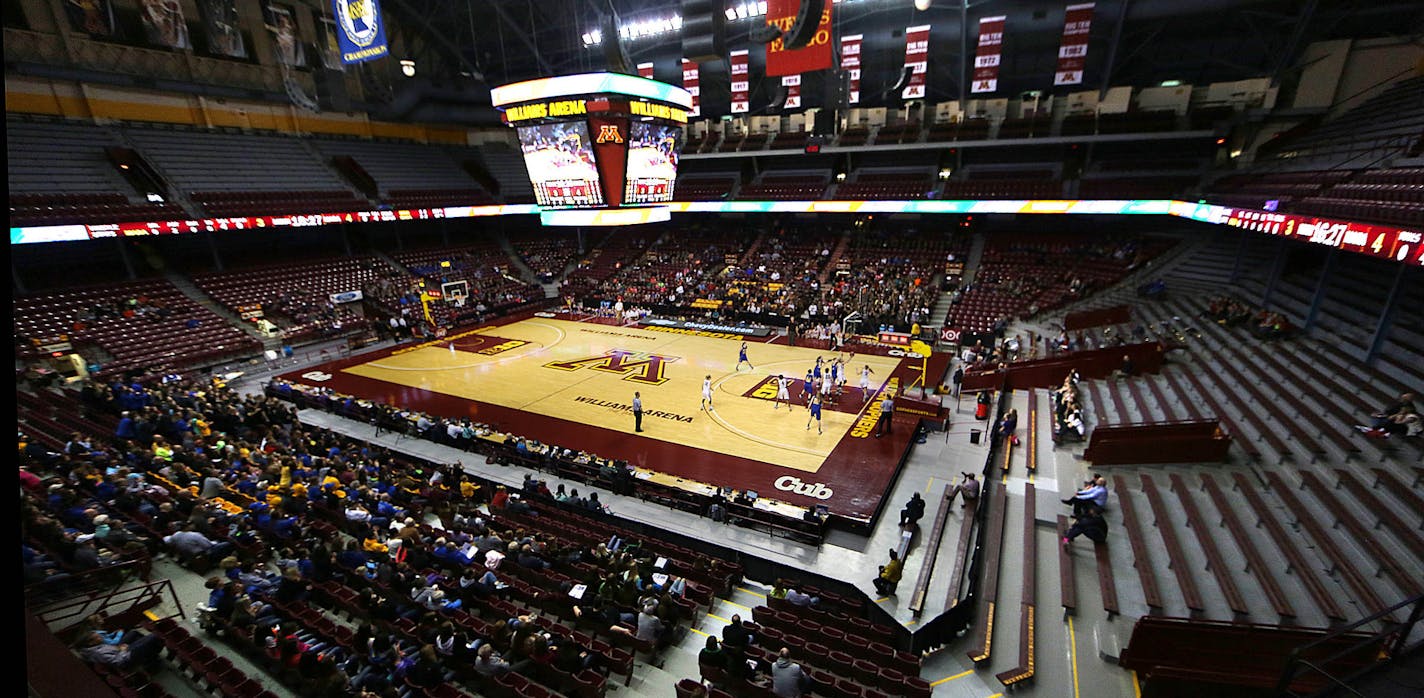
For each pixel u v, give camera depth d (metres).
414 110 49.53
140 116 36.91
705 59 20.56
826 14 25.45
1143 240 36.31
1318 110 31.22
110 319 30.50
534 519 16.59
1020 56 38.47
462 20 46.81
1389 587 10.17
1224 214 23.92
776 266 44.22
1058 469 17.33
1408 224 13.19
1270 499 13.34
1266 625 9.88
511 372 29.91
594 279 48.06
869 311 36.22
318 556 12.52
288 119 43.91
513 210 49.72
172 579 12.11
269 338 33.75
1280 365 18.64
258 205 37.47
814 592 14.10
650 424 23.30
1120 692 10.33
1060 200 34.56
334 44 37.34
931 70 40.94
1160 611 11.26
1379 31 29.72
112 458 16.28
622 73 23.41
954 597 13.03
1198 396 19.17
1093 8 31.38
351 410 24.28
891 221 46.94
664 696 10.88
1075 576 12.95
